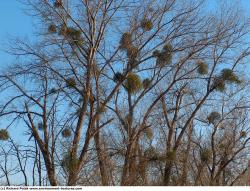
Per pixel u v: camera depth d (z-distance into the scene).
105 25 19.17
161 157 19.39
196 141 24.45
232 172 25.17
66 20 18.83
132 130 19.97
